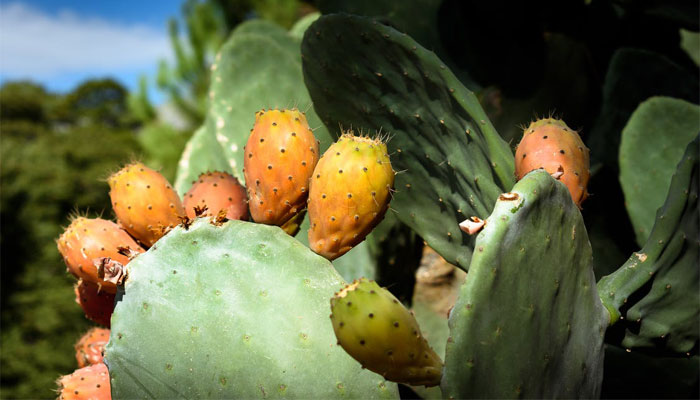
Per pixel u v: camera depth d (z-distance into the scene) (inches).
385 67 23.2
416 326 16.8
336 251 19.6
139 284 19.8
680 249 20.5
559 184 18.0
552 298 17.9
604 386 28.0
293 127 20.2
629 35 32.7
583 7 30.3
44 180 167.5
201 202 22.5
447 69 22.0
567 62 29.1
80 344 25.1
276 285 19.3
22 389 135.8
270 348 18.7
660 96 30.5
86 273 20.8
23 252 151.0
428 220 24.0
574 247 18.5
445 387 16.5
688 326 21.0
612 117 30.8
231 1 168.9
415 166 23.7
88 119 424.8
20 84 414.9
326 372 18.5
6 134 303.9
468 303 16.4
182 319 19.3
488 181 22.3
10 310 144.3
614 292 20.3
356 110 24.2
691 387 27.8
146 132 192.9
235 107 30.9
